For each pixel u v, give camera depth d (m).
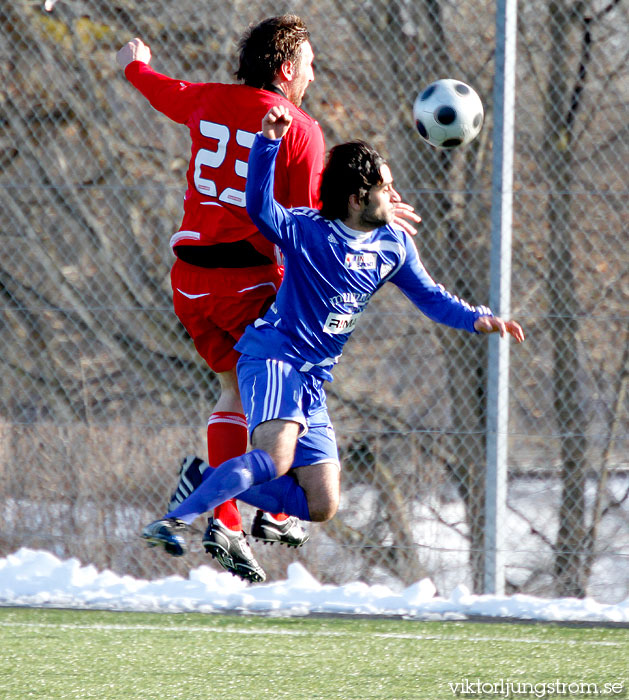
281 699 13.93
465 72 29.31
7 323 30.98
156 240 31.25
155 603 20.38
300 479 12.63
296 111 12.96
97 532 25.67
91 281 31.77
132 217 31.25
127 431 27.19
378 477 27.50
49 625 18.70
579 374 29.17
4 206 31.59
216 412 13.95
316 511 12.56
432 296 12.94
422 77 29.06
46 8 15.90
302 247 11.84
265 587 21.38
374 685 14.68
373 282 12.37
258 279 13.15
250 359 12.28
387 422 28.94
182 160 31.11
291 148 12.76
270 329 12.28
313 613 20.03
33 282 32.03
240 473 11.43
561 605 20.02
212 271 13.15
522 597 20.36
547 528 27.25
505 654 16.70
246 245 13.01
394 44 29.28
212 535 12.96
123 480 26.89
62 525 25.88
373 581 25.09
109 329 31.52
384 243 12.40
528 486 27.44
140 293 31.30
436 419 28.97
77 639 17.58
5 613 19.75
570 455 27.47
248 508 25.77
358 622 19.22
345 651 16.84
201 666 15.73
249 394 12.09
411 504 26.64
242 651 16.78
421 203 28.80
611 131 29.47
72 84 31.27
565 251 28.69
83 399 31.14
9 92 30.50
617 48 29.47
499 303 20.62
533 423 28.80
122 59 14.15
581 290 29.23
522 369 29.02
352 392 29.20
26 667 15.60
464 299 29.09
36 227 31.69
